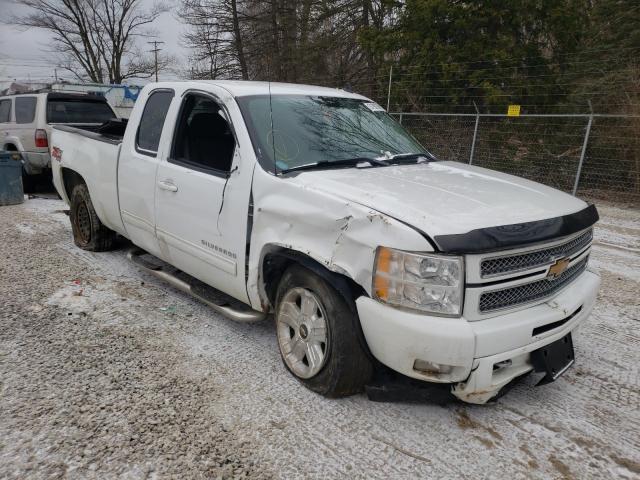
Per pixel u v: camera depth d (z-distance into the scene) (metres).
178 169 4.05
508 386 2.95
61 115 9.85
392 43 16.28
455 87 15.30
